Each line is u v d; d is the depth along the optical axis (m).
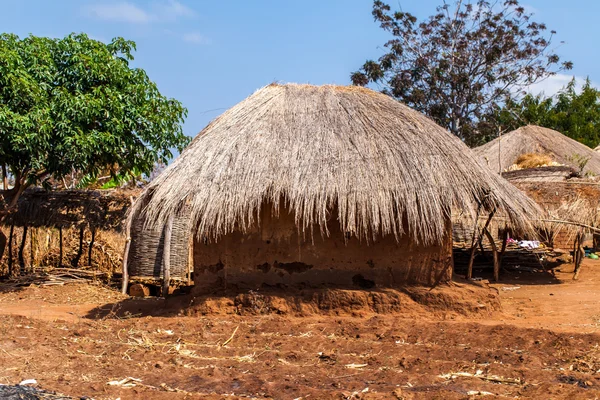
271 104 10.69
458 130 28.23
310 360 7.01
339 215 9.08
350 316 9.23
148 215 9.62
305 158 9.62
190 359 7.05
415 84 28.59
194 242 10.09
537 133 22.83
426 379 6.16
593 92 33.75
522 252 14.59
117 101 12.96
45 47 13.00
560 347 7.17
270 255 9.88
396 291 9.45
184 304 9.96
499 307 9.58
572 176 17.02
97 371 6.58
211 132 10.43
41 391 5.74
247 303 9.41
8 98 12.25
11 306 11.51
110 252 13.56
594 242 17.81
